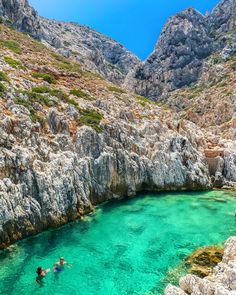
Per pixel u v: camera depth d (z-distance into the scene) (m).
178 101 154.75
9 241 31.84
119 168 49.88
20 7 123.31
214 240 34.00
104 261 29.52
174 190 54.69
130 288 25.33
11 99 44.91
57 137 44.72
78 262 29.23
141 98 88.38
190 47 191.62
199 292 21.23
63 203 38.28
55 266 28.09
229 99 115.38
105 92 76.12
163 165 54.84
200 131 75.94
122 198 49.31
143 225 38.34
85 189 43.19
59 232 35.66
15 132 38.91
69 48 155.88
